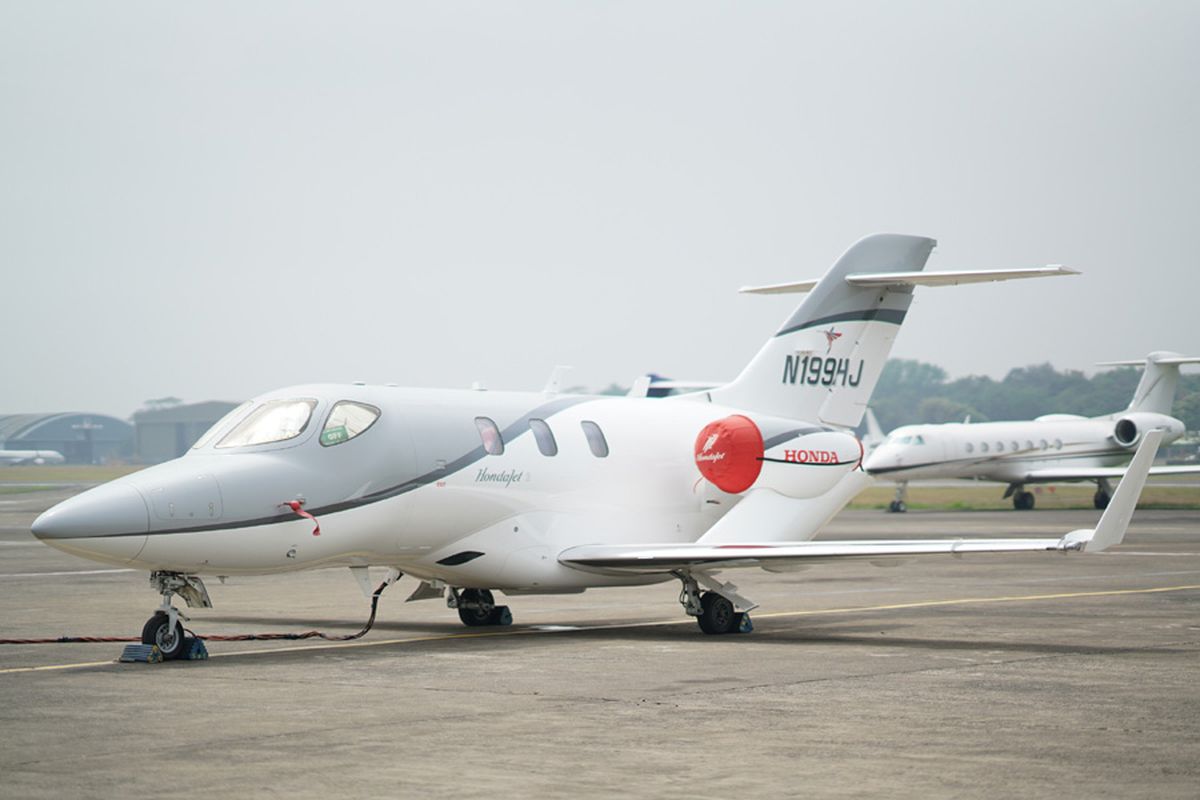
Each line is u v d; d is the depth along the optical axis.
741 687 13.33
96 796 8.94
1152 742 10.61
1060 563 32.44
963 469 61.81
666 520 20.58
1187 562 32.62
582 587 19.52
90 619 20.42
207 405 178.38
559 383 21.09
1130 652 16.08
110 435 198.00
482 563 18.62
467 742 10.62
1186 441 101.94
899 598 23.80
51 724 11.42
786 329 22.08
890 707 12.19
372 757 10.09
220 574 16.23
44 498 77.38
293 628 19.22
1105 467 66.31
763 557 17.48
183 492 15.56
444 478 17.95
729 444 20.72
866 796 8.88
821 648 16.55
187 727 11.27
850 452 22.06
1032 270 19.83
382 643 17.22
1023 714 11.81
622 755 10.13
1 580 27.81
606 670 14.59
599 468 19.86
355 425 17.34
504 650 16.39
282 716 11.77
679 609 21.81
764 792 8.99
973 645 16.81
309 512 16.64
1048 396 146.62
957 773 9.54
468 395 19.20
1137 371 142.75
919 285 21.61
